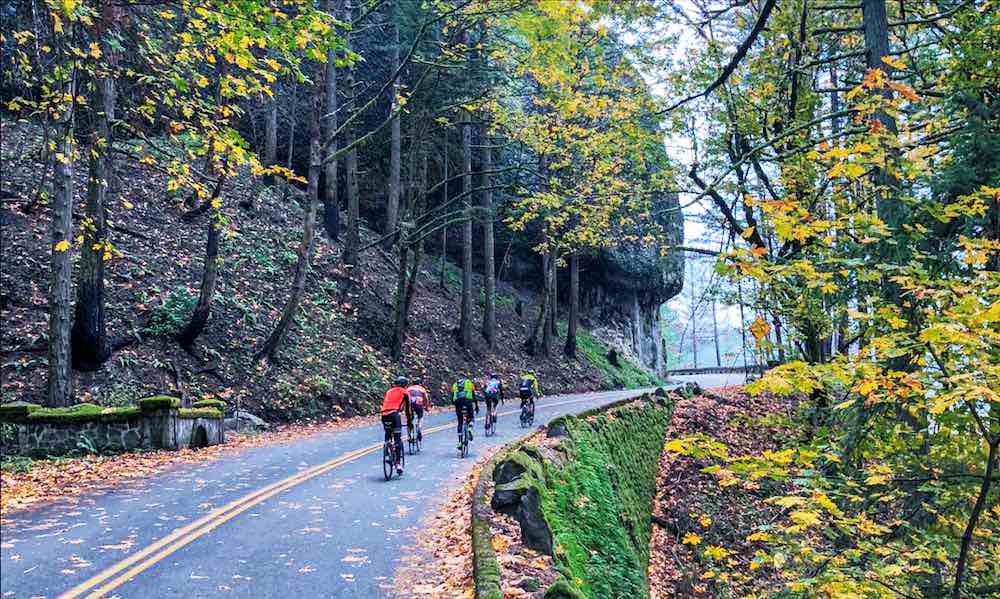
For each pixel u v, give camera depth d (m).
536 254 44.62
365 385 22.75
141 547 7.14
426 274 36.97
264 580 6.14
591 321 48.31
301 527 8.06
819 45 15.00
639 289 51.94
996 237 6.79
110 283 19.48
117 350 17.50
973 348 4.75
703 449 5.76
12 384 15.29
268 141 28.56
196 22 8.01
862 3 10.50
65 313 14.28
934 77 10.55
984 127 7.00
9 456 12.08
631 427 18.05
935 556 6.03
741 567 13.24
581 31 9.47
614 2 10.29
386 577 6.26
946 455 6.24
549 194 25.86
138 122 14.45
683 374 70.19
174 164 10.23
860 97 9.05
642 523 14.84
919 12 11.88
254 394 18.98
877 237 5.88
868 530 5.96
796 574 6.92
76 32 8.99
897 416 6.62
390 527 8.14
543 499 8.40
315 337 23.44
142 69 11.23
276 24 8.36
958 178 6.78
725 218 16.56
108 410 13.45
